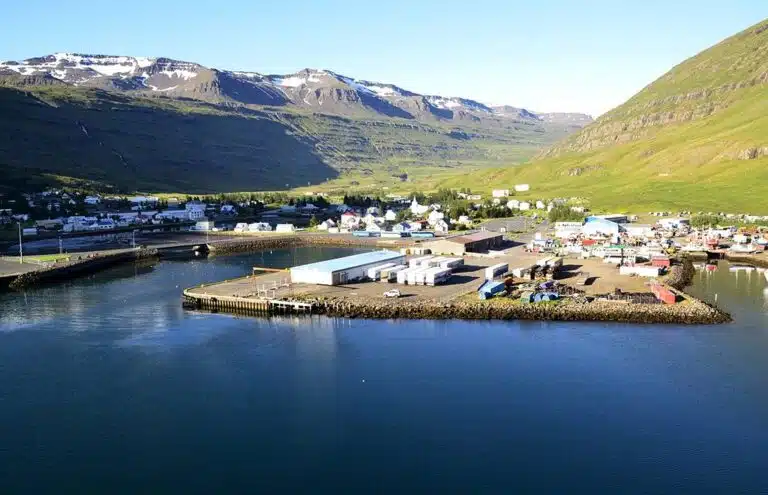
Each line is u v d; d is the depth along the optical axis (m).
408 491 58.66
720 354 91.38
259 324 112.62
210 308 125.81
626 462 62.72
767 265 166.00
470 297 123.38
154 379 85.31
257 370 88.31
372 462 63.53
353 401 77.25
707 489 58.31
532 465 62.47
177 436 69.31
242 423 72.12
